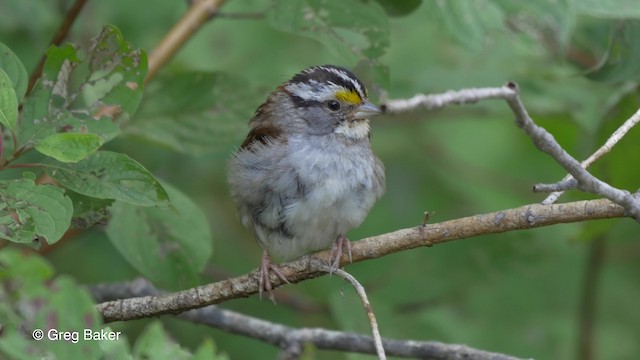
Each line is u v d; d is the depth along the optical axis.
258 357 13.71
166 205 7.98
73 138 7.49
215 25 13.79
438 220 14.46
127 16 13.35
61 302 6.23
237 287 8.42
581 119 12.80
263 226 10.35
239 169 10.31
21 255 6.17
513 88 6.97
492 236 13.34
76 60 8.45
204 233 10.20
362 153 10.48
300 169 10.17
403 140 15.28
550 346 13.12
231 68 13.59
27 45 12.95
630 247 15.13
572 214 7.77
